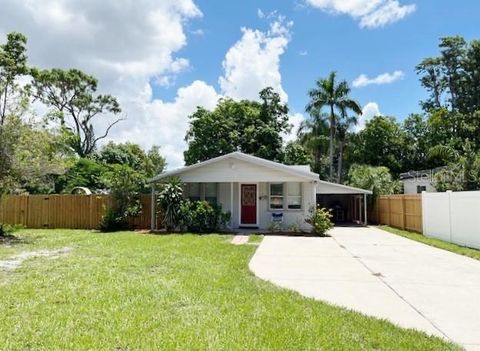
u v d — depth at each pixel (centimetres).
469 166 2078
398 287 740
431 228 1573
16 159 1401
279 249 1239
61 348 426
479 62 3994
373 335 480
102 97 4316
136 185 1933
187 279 754
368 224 2369
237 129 3362
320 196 2873
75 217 1998
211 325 504
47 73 3931
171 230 1775
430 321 547
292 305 600
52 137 1557
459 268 925
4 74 2745
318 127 3672
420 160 3953
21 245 1265
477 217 1220
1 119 1393
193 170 1870
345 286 748
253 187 1938
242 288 698
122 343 441
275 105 3456
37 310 554
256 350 430
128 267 870
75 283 712
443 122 3647
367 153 3966
